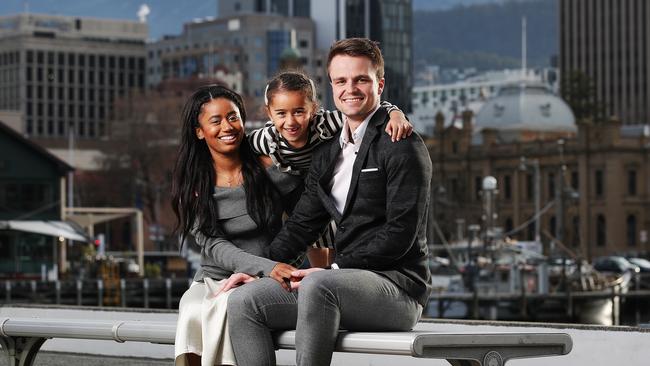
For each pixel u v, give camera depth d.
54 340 13.62
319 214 8.00
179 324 7.64
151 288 88.69
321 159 7.90
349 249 7.70
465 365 6.83
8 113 132.50
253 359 7.35
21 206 90.31
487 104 177.75
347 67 7.64
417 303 7.50
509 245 104.00
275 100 8.02
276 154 8.17
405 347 6.77
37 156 90.69
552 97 175.62
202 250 8.25
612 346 10.25
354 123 7.75
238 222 8.20
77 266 96.81
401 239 7.45
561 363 10.58
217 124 8.11
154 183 162.75
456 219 138.25
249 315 7.36
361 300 7.21
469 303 81.25
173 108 169.62
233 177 8.25
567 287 82.44
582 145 160.88
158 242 148.88
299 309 7.16
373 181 7.63
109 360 12.21
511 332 6.89
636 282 100.25
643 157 160.62
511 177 166.88
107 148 167.00
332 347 7.16
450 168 172.25
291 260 8.05
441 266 94.31
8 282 82.25
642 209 160.12
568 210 152.00
